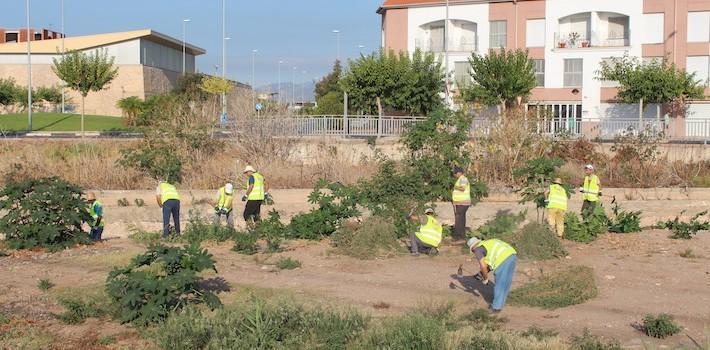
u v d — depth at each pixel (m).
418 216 15.12
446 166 19.94
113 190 22.94
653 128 31.12
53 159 25.45
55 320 9.70
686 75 43.81
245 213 17.05
